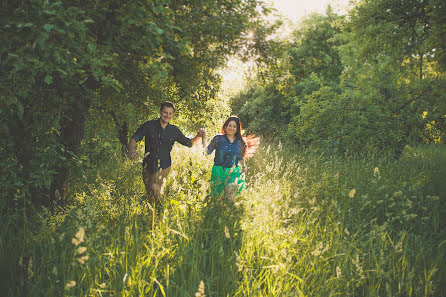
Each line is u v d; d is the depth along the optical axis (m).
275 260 2.65
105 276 2.48
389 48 8.84
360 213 3.97
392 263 2.80
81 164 3.81
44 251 2.57
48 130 3.39
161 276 2.55
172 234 2.89
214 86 5.13
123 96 4.84
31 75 2.49
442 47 5.12
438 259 2.80
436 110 8.77
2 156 3.15
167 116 4.41
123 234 3.05
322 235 3.32
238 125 4.58
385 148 9.41
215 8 3.62
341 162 6.96
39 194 3.59
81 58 2.66
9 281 2.32
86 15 2.76
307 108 11.35
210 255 2.79
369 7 8.86
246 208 3.46
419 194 4.25
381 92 10.34
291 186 4.86
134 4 2.69
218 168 4.48
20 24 2.24
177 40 3.15
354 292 2.56
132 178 5.40
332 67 19.92
